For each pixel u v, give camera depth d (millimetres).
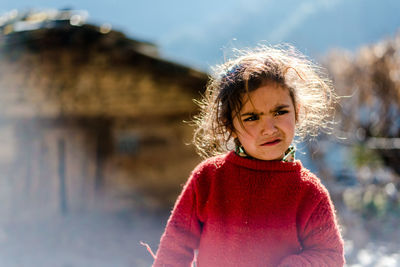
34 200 8031
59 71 7766
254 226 1182
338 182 6941
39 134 8117
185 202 1322
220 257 1206
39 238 6348
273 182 1189
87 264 5059
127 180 7941
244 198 1198
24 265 5129
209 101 1371
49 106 8000
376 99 8359
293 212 1182
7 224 7348
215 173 1285
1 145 8180
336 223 1219
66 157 8078
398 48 8289
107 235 6402
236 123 1213
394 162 7031
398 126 8133
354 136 7977
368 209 6074
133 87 7664
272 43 1724
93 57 7559
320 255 1149
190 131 7641
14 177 8109
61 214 7887
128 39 7484
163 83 7500
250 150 1209
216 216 1233
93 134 8000
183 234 1298
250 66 1183
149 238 6215
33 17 8406
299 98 1267
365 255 4711
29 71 7844
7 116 8141
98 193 7973
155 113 7766
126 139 7926
